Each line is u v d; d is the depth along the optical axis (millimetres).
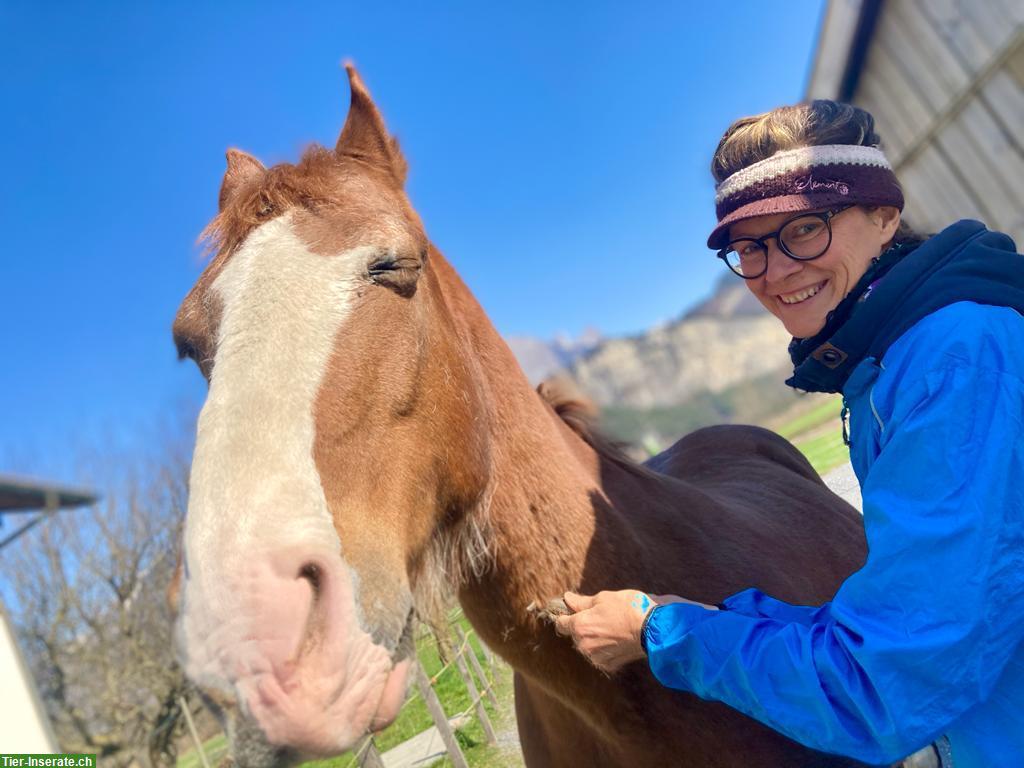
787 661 1068
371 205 1592
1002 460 938
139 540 7199
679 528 1863
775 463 2895
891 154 3604
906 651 938
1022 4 2672
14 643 6625
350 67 1839
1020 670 992
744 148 1345
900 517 979
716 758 1548
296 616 1089
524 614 1656
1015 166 3006
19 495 6598
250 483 1162
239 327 1359
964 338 1011
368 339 1422
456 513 1626
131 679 7641
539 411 1890
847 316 1321
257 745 1040
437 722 3270
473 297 1962
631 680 1563
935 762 1220
